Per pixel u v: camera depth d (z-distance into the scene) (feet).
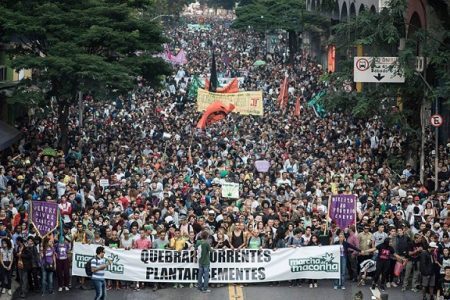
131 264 108.88
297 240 111.45
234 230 111.65
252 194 131.54
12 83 206.39
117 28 184.24
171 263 109.19
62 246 108.06
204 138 184.03
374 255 109.70
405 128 160.25
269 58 406.41
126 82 174.91
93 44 180.65
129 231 112.37
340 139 188.24
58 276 108.68
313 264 109.29
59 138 185.26
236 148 169.78
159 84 193.47
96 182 137.39
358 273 111.65
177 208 124.57
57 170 147.74
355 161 163.22
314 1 386.73
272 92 273.33
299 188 136.36
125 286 110.22
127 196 131.64
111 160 163.12
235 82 192.44
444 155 159.84
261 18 422.00
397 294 107.04
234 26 440.04
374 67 157.79
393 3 165.48
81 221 113.29
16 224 116.16
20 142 175.83
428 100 157.07
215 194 131.95
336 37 172.76
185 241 110.63
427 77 166.81
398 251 108.68
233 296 105.60
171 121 208.44
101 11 182.09
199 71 343.67
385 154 165.58
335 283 109.91
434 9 167.02
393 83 161.27
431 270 103.30
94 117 222.48
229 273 109.50
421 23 170.50
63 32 177.27
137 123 209.36
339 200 112.16
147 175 144.77
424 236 107.24
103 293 101.45
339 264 109.09
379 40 164.86
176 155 165.99
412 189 135.33
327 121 206.18
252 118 212.23
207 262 107.96
